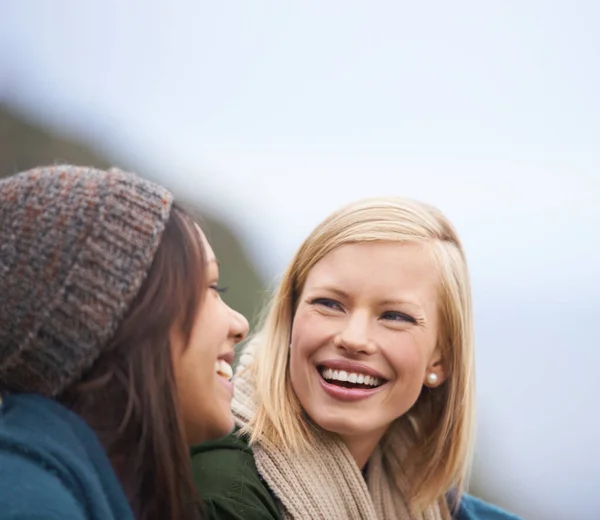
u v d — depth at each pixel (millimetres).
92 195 2086
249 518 2600
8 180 2174
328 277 2910
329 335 2873
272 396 2928
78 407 2137
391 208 3016
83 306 2037
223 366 2529
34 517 1813
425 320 2951
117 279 2066
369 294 2873
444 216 3162
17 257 2037
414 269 2938
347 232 2934
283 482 2770
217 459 2738
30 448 1950
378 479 3145
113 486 2041
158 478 2146
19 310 2031
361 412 2869
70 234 2043
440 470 3205
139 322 2109
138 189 2166
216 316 2383
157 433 2123
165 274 2166
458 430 3180
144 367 2113
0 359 2080
